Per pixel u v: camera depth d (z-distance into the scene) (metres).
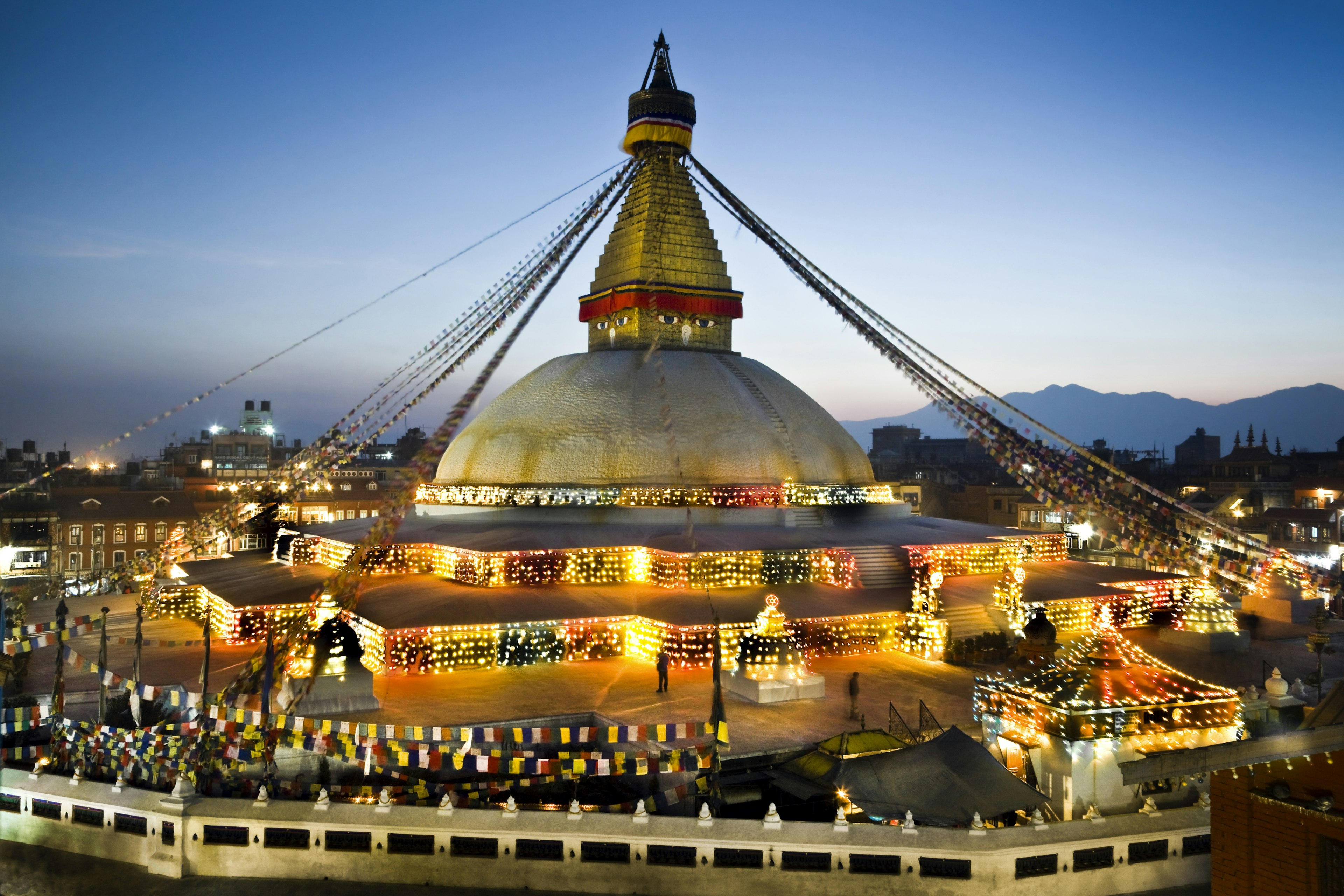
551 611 30.36
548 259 32.06
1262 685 29.31
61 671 20.25
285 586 34.19
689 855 16.19
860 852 15.81
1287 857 13.49
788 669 26.09
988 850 15.55
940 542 37.50
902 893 15.69
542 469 40.19
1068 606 34.56
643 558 34.62
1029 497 87.25
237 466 106.62
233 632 31.09
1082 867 15.99
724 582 33.81
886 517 43.84
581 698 25.78
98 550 71.38
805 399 45.38
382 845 16.75
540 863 16.42
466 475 42.66
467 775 21.69
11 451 92.75
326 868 16.81
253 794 19.75
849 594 33.88
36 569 67.00
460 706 24.80
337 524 44.69
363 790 20.39
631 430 39.69
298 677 23.67
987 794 16.80
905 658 31.39
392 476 105.88
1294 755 13.13
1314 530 68.75
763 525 39.28
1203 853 16.64
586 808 19.36
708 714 24.28
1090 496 25.00
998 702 20.12
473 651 28.92
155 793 17.75
